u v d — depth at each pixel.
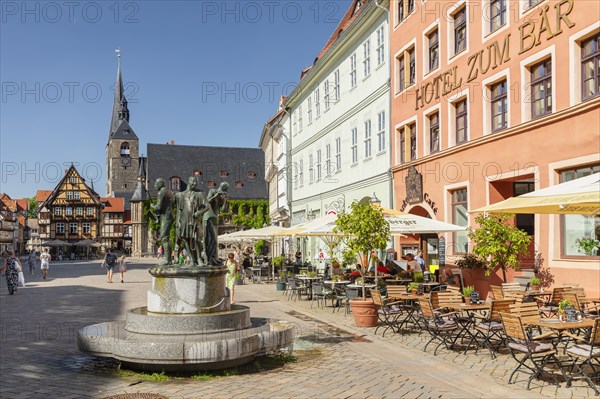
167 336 10.18
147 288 30.94
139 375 9.60
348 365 10.29
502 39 18.95
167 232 11.79
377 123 29.00
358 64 31.53
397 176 26.80
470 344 11.84
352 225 14.50
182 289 10.89
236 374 9.65
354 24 30.28
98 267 64.00
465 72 21.11
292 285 23.48
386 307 14.69
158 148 112.19
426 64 24.12
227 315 10.63
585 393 8.28
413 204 25.06
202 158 112.88
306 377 9.39
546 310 11.96
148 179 110.31
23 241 135.62
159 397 8.21
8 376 9.59
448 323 11.88
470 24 20.88
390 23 27.27
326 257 34.34
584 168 15.62
